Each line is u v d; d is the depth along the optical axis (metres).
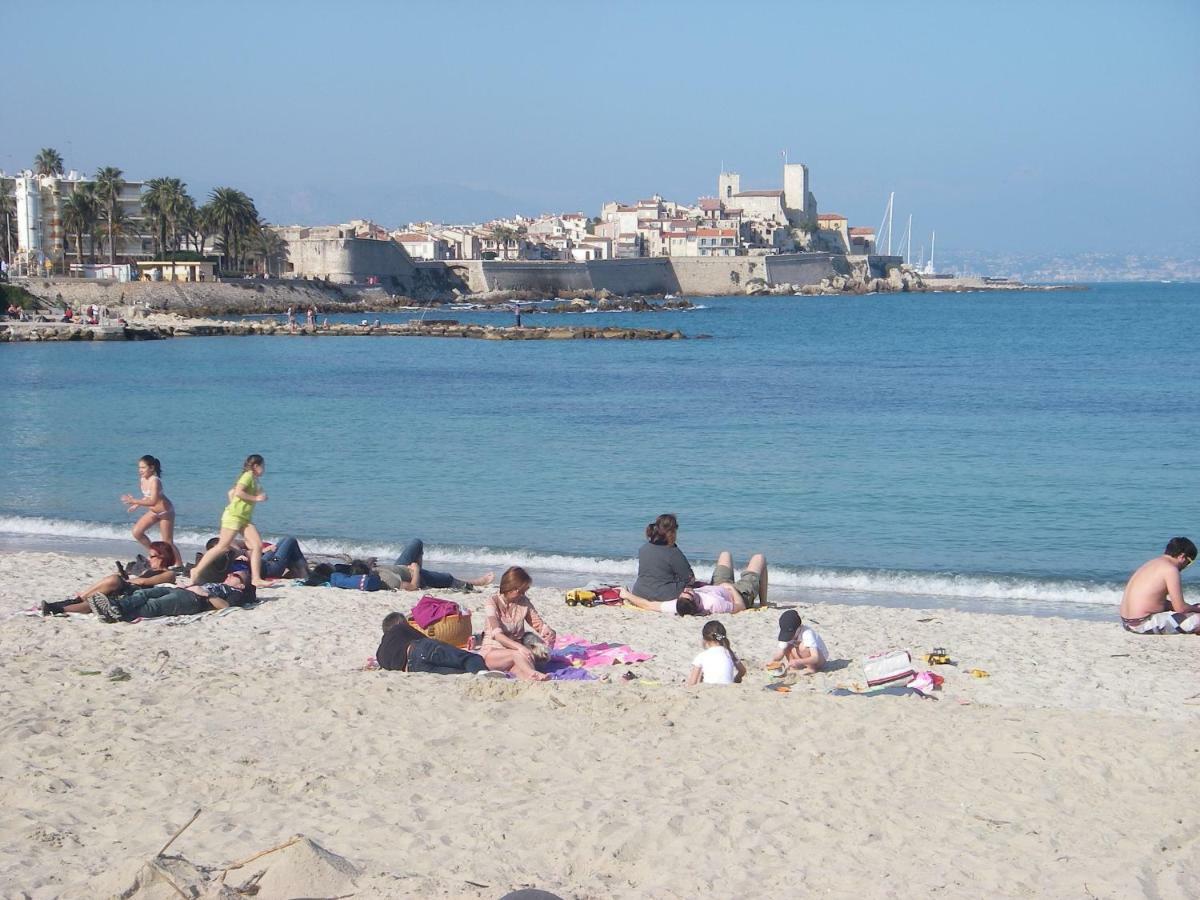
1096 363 82.25
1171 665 14.55
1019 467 34.41
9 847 7.66
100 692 11.37
